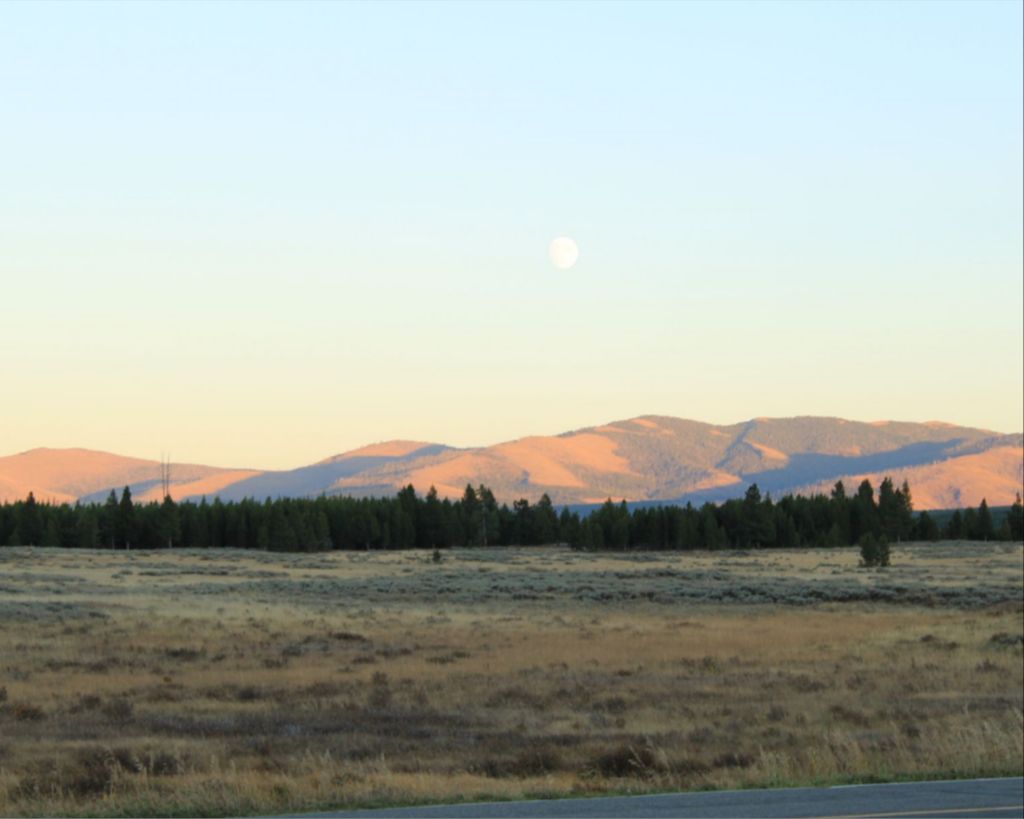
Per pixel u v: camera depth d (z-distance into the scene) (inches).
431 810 877.8
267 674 2108.8
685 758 1199.6
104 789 989.2
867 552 6476.4
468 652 2559.1
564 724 1547.7
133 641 2566.4
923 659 2449.6
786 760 1149.7
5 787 972.6
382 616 3496.6
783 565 6697.8
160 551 7308.1
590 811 865.5
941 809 857.5
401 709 1676.9
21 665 2107.5
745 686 2006.6
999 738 1240.2
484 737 1422.2
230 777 1029.2
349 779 1042.1
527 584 4881.9
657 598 4350.4
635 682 2058.3
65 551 6663.4
